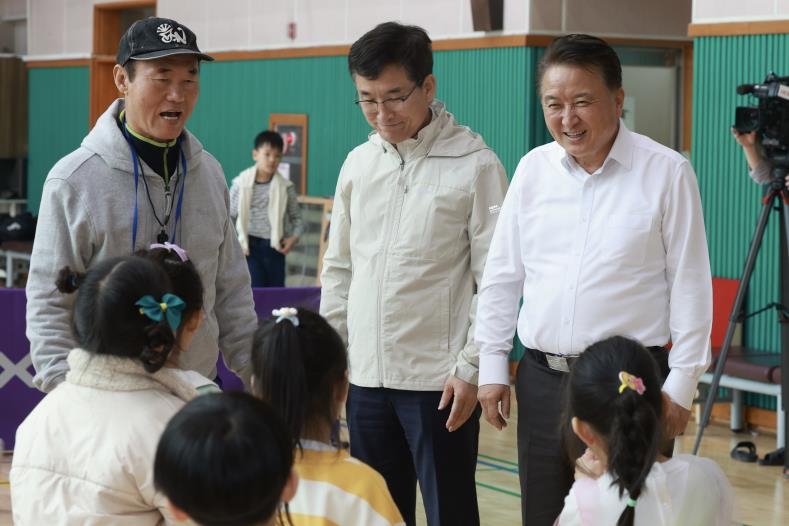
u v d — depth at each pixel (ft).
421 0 30.30
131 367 7.66
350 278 12.19
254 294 18.95
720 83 22.44
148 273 7.70
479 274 11.28
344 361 8.27
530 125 27.02
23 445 7.73
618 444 7.82
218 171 10.88
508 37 27.35
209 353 10.61
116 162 9.96
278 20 35.96
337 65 33.65
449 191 11.22
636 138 10.03
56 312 9.76
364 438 11.67
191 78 10.08
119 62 10.06
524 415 10.50
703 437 21.49
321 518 7.79
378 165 11.62
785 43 21.26
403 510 11.93
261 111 36.91
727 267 22.67
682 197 9.73
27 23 48.39
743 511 16.90
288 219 31.99
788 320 18.60
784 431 19.38
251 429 6.01
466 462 11.43
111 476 7.36
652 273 9.86
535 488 10.47
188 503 6.01
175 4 40.40
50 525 7.48
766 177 18.63
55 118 47.21
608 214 9.89
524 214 10.38
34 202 48.78
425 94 11.22
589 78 9.60
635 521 8.05
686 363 9.67
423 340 11.32
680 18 28.73
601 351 8.19
